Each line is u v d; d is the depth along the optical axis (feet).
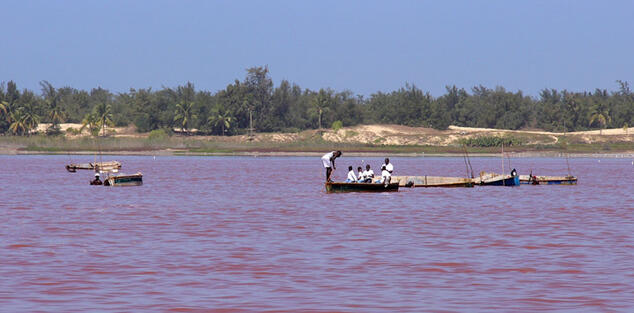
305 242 305.73
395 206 484.33
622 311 185.37
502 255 270.87
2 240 309.22
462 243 303.07
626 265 248.73
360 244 299.79
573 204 505.66
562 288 212.64
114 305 191.93
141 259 260.83
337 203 507.71
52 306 190.49
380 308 189.57
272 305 192.44
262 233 336.08
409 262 255.91
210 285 217.15
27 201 521.65
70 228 354.13
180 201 524.93
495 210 456.04
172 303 194.29
